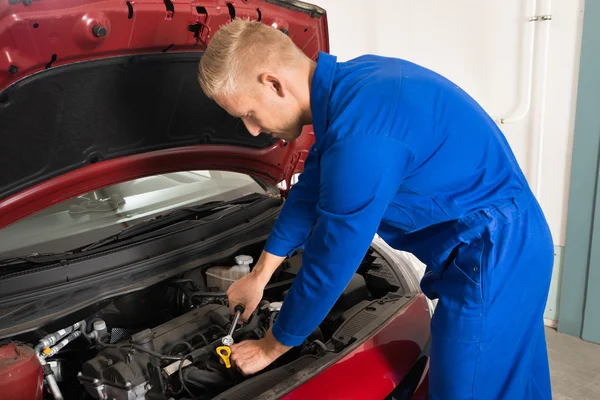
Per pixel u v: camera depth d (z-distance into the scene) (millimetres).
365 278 1733
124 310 1506
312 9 1625
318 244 1086
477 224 1194
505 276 1214
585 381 2543
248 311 1402
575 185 2691
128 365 1211
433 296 1358
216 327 1398
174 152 1677
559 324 2957
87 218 1689
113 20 1235
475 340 1222
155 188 1885
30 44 1138
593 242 2689
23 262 1421
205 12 1389
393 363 1280
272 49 1049
